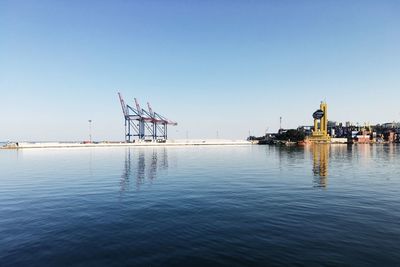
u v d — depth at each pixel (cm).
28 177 3941
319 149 14412
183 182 3412
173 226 1692
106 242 1445
